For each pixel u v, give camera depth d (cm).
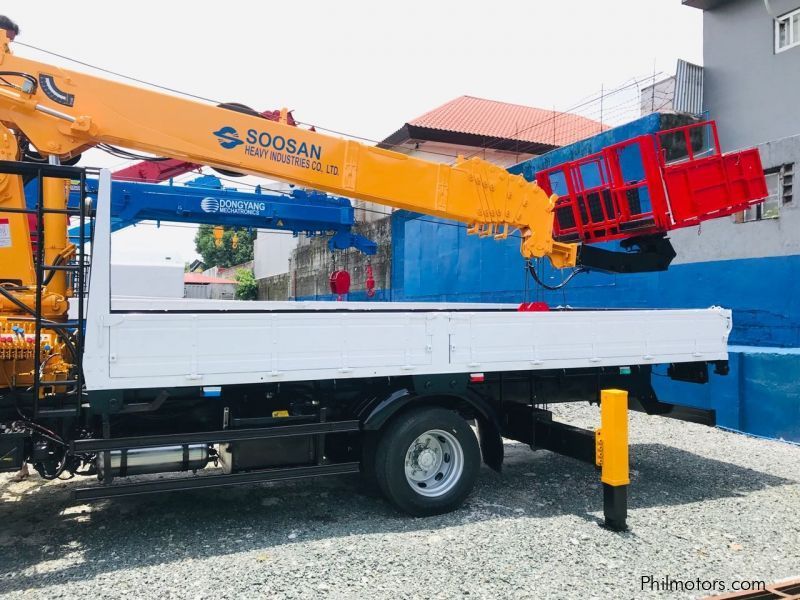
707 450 784
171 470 497
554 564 424
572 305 1275
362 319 505
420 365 526
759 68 1616
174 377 446
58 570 414
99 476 484
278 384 518
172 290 1517
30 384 467
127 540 471
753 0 1630
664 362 643
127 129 538
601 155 756
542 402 647
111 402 439
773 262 923
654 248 761
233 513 539
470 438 548
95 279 432
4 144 504
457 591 382
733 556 443
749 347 934
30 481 630
